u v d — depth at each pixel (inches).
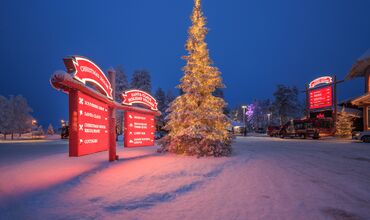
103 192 239.3
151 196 226.2
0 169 367.2
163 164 409.1
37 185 265.9
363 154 572.1
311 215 177.9
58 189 248.8
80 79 346.3
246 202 208.4
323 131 1380.4
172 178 301.7
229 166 395.9
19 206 198.5
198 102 585.9
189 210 189.6
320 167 387.5
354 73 1288.1
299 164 418.6
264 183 277.3
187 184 270.5
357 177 310.2
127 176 311.7
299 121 1488.7
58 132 3607.3
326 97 1491.1
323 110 1674.5
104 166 390.9
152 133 880.3
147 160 459.5
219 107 588.4
